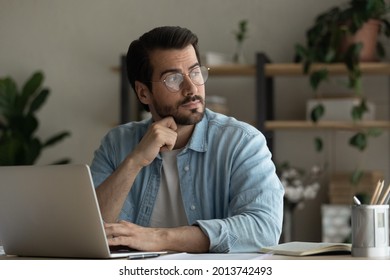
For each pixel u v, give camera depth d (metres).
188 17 5.20
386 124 4.61
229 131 2.51
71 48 5.37
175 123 2.45
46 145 5.07
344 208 4.62
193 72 2.44
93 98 5.33
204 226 2.12
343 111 4.66
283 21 5.08
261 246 2.19
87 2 5.36
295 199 4.61
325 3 5.02
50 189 1.91
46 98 5.13
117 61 5.31
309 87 5.06
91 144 5.32
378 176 4.67
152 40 2.47
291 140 5.05
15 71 5.43
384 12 4.67
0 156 4.98
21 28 5.43
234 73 4.92
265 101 4.70
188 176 2.52
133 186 2.60
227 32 5.14
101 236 1.86
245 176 2.41
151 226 2.56
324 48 4.64
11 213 2.04
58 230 1.94
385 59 4.91
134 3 5.29
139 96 2.64
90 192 1.84
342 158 4.99
